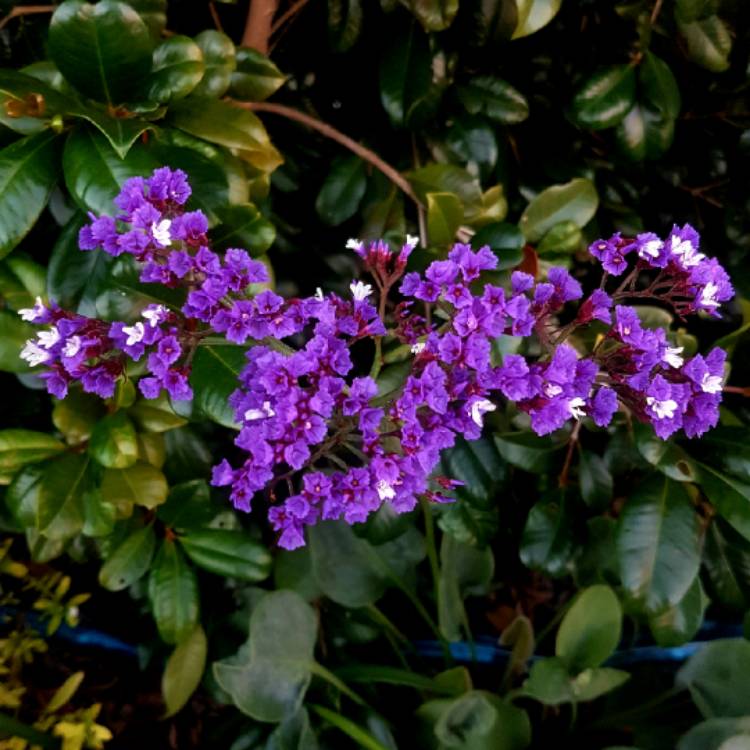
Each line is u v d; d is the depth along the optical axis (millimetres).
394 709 632
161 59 467
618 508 677
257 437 388
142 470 521
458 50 548
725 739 527
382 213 575
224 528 588
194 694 676
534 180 611
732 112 601
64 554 697
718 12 534
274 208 618
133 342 402
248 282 406
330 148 612
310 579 628
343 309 421
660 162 626
